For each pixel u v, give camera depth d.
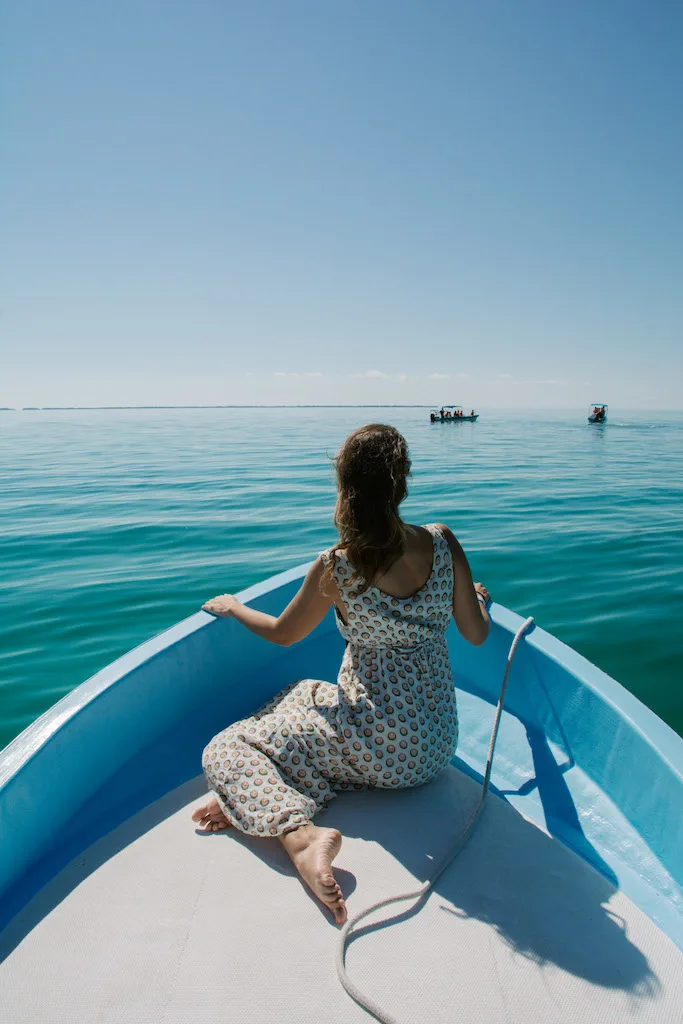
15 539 7.43
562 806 1.88
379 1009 1.22
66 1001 1.25
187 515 8.84
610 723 1.93
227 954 1.36
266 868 1.61
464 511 9.29
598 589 5.70
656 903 1.52
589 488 11.66
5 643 4.57
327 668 2.60
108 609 5.20
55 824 1.69
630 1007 1.23
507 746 2.19
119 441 24.83
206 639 2.20
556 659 2.17
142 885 1.55
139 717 2.02
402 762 1.74
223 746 1.77
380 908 1.47
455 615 1.92
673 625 4.86
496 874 1.59
